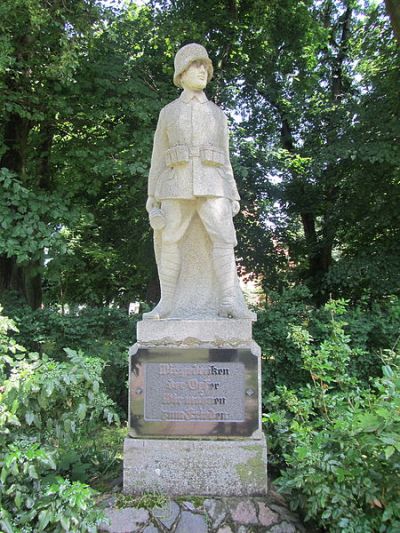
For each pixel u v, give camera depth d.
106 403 3.24
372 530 2.61
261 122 12.66
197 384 3.31
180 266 3.66
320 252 12.41
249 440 3.25
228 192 3.62
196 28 8.45
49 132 8.34
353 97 11.89
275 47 10.25
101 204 10.55
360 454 2.73
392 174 9.87
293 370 5.93
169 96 8.09
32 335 6.38
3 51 6.10
